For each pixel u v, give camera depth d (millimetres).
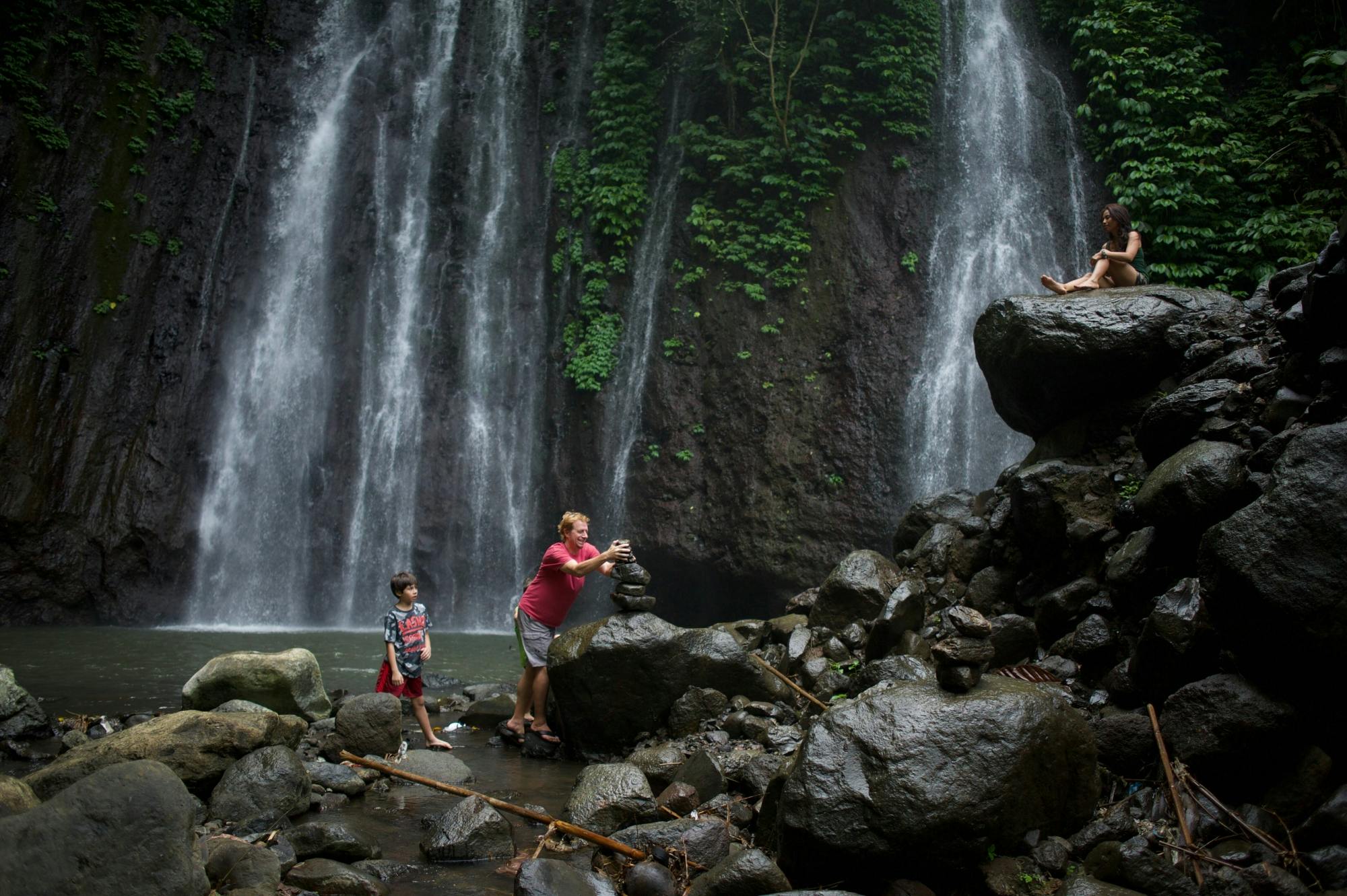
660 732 6496
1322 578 3787
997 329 7449
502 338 21109
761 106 20172
